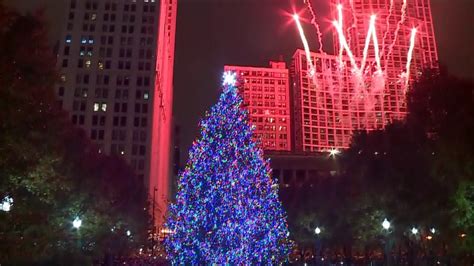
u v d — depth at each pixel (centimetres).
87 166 3966
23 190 2414
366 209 4447
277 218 3597
